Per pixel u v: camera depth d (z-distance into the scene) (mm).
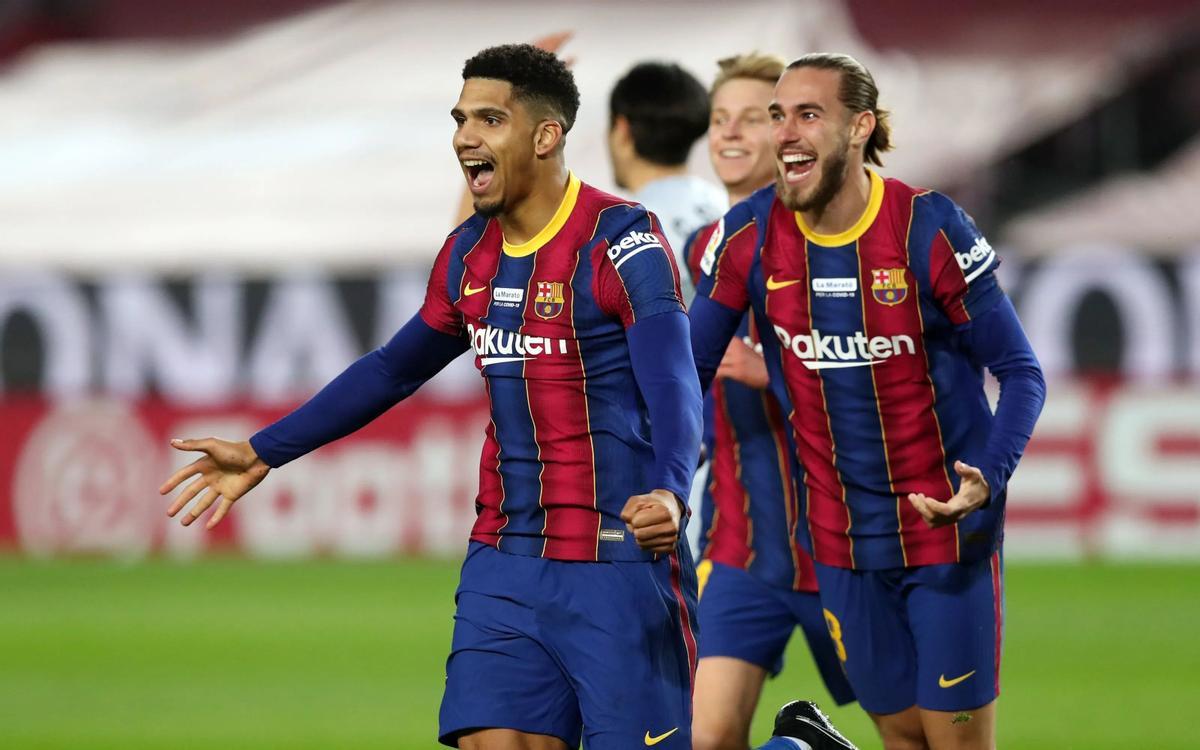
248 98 78875
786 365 15484
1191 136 72375
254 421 47969
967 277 14727
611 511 13234
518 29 79562
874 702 16000
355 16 82625
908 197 14844
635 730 13156
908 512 15211
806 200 14641
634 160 19266
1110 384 43781
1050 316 43906
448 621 35719
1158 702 26516
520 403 13320
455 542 47094
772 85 18828
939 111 73875
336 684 28844
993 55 75875
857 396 15117
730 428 17578
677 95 18984
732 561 17500
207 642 33594
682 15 75625
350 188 70125
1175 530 43656
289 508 48125
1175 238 67688
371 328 47438
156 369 48594
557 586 13242
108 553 48781
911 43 77000
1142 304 43406
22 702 27609
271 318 47969
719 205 19266
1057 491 44219
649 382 12867
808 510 15797
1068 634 33156
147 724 25547
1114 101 72875
